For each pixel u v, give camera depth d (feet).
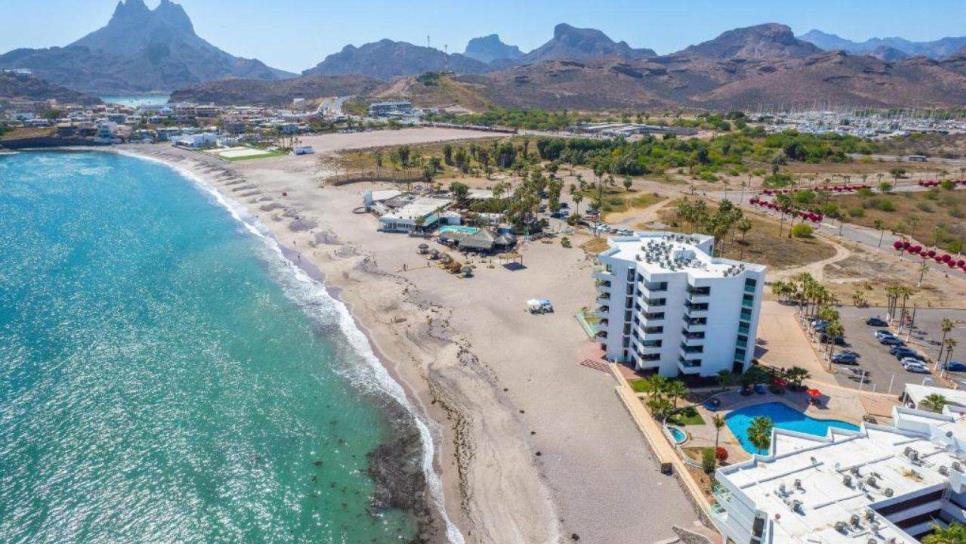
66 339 400.47
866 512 190.90
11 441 292.61
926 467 218.59
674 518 245.65
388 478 276.21
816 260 566.36
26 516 246.88
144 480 270.26
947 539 177.78
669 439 289.12
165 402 330.34
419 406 333.21
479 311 448.65
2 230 655.35
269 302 473.67
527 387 343.67
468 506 257.55
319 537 241.96
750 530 202.80
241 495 263.70
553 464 279.49
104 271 533.96
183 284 507.30
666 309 338.34
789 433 241.14
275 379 359.25
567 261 563.48
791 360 371.97
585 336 405.80
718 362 346.13
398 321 435.53
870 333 411.13
